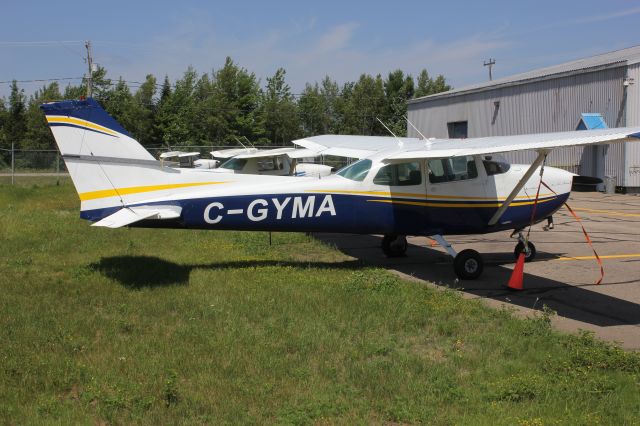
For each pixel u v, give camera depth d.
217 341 5.56
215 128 53.56
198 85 57.94
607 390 4.57
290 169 18.95
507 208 9.49
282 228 8.66
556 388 4.58
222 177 8.48
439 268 9.62
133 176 8.08
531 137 7.93
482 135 32.12
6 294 7.16
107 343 5.48
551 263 9.84
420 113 37.69
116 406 4.21
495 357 5.31
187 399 4.35
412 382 4.71
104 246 10.77
